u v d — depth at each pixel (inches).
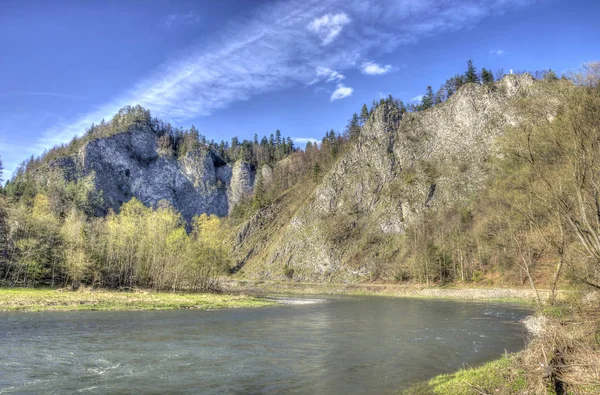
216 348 991.0
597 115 741.9
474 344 1058.7
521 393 515.2
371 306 2341.3
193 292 3161.9
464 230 3833.7
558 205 821.9
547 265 2687.0
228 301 2484.0
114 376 711.1
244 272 5684.1
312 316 1759.4
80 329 1247.5
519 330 1316.4
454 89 6496.1
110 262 3016.7
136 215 3383.4
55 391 617.0
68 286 2812.5
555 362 568.1
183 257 3080.7
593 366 515.2
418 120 5885.8
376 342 1092.5
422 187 4938.5
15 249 2940.5
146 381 681.0
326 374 738.8
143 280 3122.5
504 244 2962.6
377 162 5713.6
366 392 622.8
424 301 2760.8
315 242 5231.3
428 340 1127.0
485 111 5216.5
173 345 1023.6
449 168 4997.5
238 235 6628.9
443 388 593.6
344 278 4505.4
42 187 6131.9
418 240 4178.2
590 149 733.9
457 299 2901.1
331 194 5762.8
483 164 4653.1
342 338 1159.6
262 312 1929.1
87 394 603.8
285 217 6540.4
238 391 628.4
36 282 2854.3
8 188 5954.7
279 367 794.2
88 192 6702.8
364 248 4722.0
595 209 749.9
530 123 938.7
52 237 3095.5
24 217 3161.9
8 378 686.5
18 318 1461.6
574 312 724.0
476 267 3491.6
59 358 847.7
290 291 4160.9
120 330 1248.2
